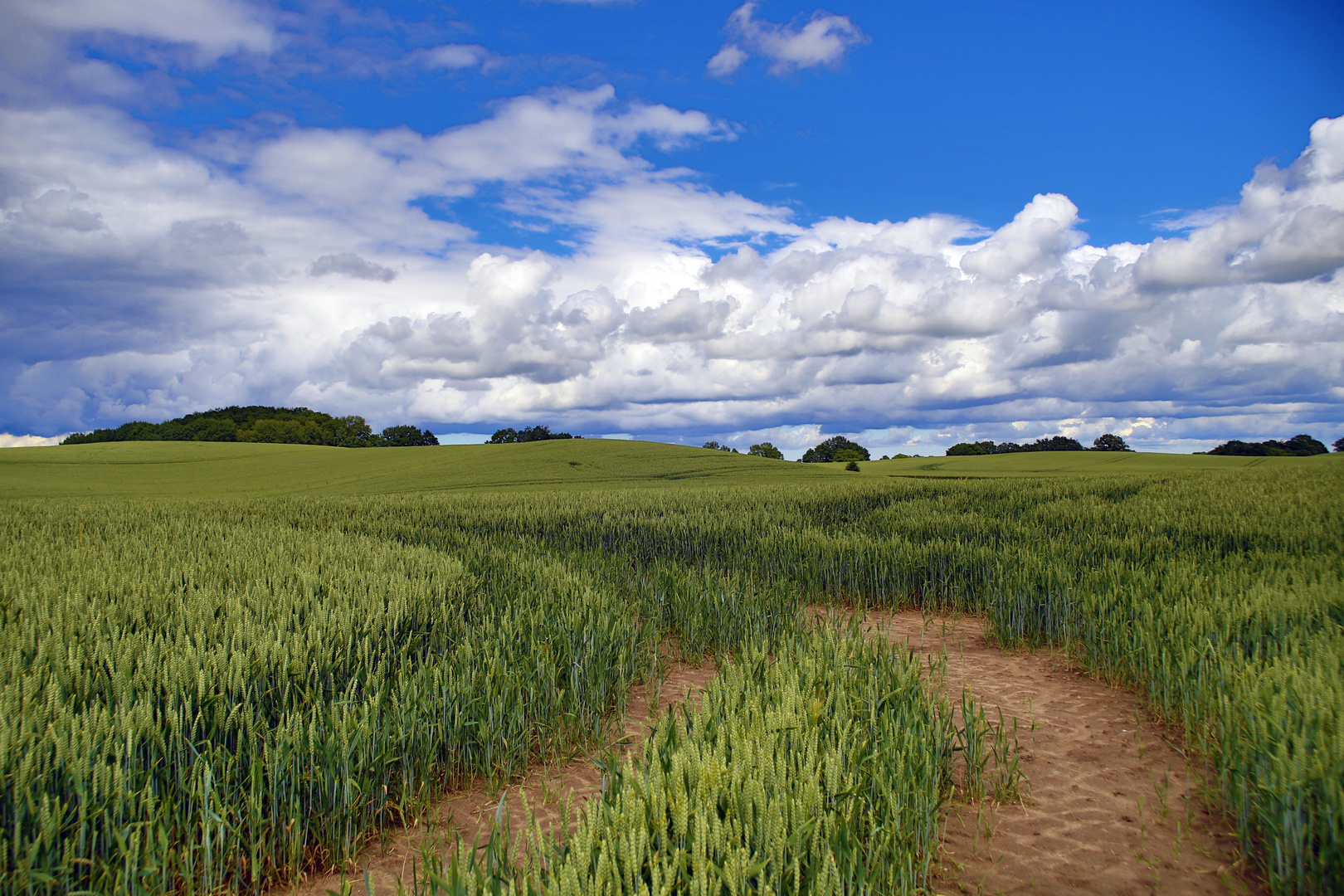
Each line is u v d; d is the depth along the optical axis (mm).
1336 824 3123
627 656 6480
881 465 75312
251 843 3490
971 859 3623
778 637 7156
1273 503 15961
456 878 2482
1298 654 4625
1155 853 3656
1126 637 6246
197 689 4137
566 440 68062
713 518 16359
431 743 4488
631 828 2545
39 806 3238
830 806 2949
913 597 10266
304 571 7777
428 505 23125
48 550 10156
